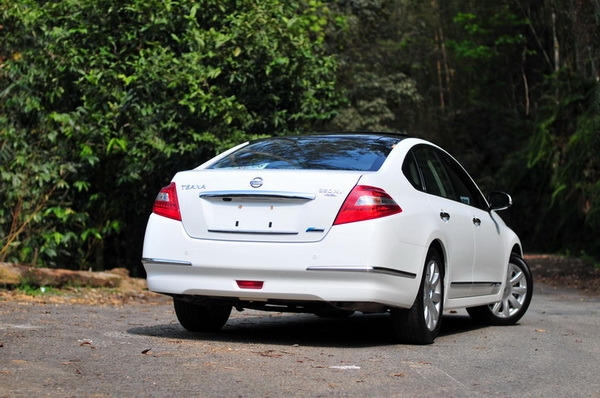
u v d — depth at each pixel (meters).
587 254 35.25
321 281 9.99
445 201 11.81
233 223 10.30
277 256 10.05
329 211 10.03
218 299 10.55
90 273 17.09
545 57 53.97
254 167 10.80
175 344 10.14
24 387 7.38
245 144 11.75
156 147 18.94
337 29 41.62
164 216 10.70
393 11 53.69
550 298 20.77
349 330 12.59
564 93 34.00
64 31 19.52
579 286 25.84
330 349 10.27
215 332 11.80
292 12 21.94
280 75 20.55
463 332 12.78
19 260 18.59
